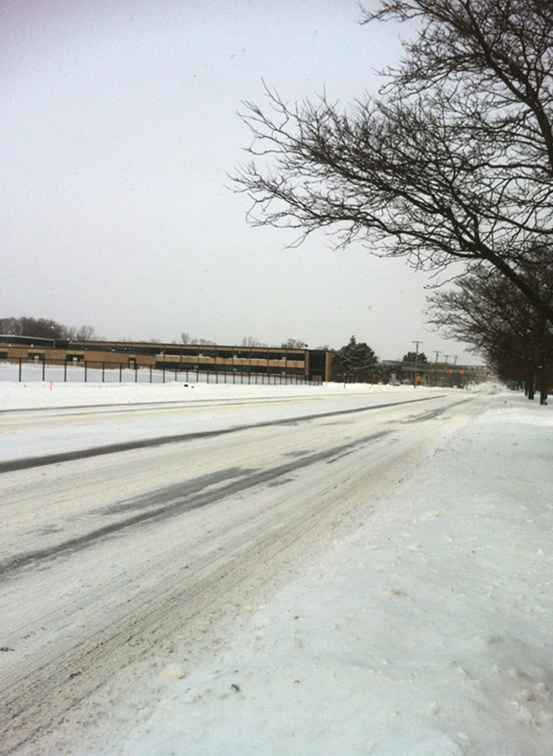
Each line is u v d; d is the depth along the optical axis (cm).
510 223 705
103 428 1355
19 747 223
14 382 3362
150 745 215
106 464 875
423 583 368
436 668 258
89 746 222
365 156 600
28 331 15125
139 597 375
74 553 462
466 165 638
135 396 2869
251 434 1377
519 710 233
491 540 466
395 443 1279
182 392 3500
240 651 286
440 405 3316
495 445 1126
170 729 224
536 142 682
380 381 12812
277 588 388
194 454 1012
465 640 287
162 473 820
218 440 1232
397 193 639
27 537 502
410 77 630
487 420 1916
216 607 358
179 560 449
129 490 702
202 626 331
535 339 2228
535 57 598
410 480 786
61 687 268
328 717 222
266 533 528
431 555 428
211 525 555
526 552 437
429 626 303
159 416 1762
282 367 10500
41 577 409
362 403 3155
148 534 519
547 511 573
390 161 630
